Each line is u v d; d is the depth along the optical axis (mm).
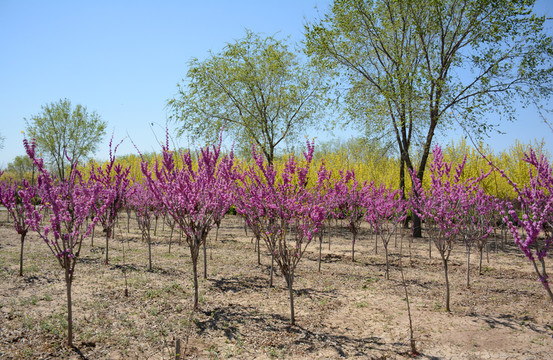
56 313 5488
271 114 20828
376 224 8930
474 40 15500
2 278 7406
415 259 11242
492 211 9367
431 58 17281
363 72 18250
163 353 4434
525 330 5340
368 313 6109
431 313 6137
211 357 4391
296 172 5770
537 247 3855
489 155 17609
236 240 14781
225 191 6551
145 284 7379
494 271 9617
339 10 17609
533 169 14500
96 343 4602
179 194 5676
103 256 10414
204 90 20703
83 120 31812
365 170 21297
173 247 12711
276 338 5023
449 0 16328
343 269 9688
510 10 14727
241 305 6363
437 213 6488
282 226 5520
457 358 4453
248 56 20812
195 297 6023
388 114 17297
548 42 14453
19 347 4344
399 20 17594
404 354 4570
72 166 4688
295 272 9203
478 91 15469
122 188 9117
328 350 4676
